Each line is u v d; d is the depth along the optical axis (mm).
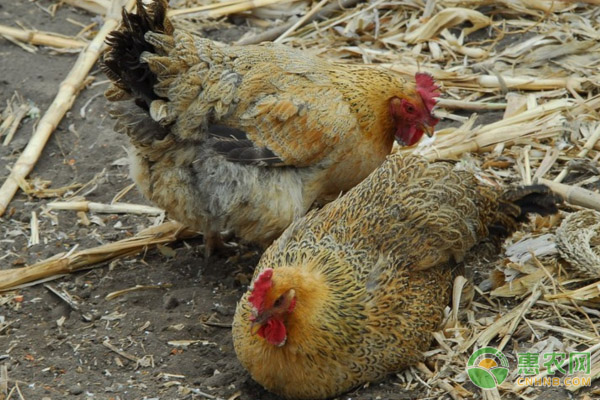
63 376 5746
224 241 7195
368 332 5254
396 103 6594
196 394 5570
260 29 9664
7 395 5551
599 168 7262
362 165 6520
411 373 5539
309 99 6207
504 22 9094
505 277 6215
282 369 5258
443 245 5723
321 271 5352
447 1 9305
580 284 6164
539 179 7156
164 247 7047
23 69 9148
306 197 6418
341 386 5332
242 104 6102
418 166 5941
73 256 6746
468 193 5902
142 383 5688
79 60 9055
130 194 7652
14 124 8422
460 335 5738
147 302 6480
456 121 8117
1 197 7477
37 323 6281
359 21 9203
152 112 5836
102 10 9984
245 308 5410
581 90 8125
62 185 7750
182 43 5930
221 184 6066
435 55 8781
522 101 8023
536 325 5820
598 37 8602
